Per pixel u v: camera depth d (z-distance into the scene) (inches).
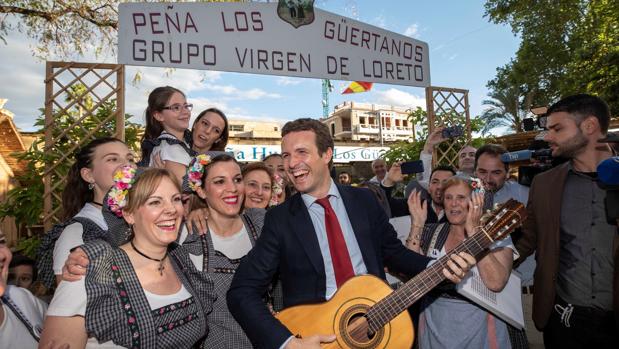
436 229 107.7
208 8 194.7
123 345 63.6
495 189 146.8
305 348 72.2
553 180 101.5
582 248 94.6
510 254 92.2
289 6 211.6
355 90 278.2
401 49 246.5
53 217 183.5
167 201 71.6
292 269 82.5
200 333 73.0
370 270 85.5
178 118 128.5
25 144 500.7
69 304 61.4
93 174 95.0
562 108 97.3
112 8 265.9
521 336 102.7
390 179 163.0
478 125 340.5
